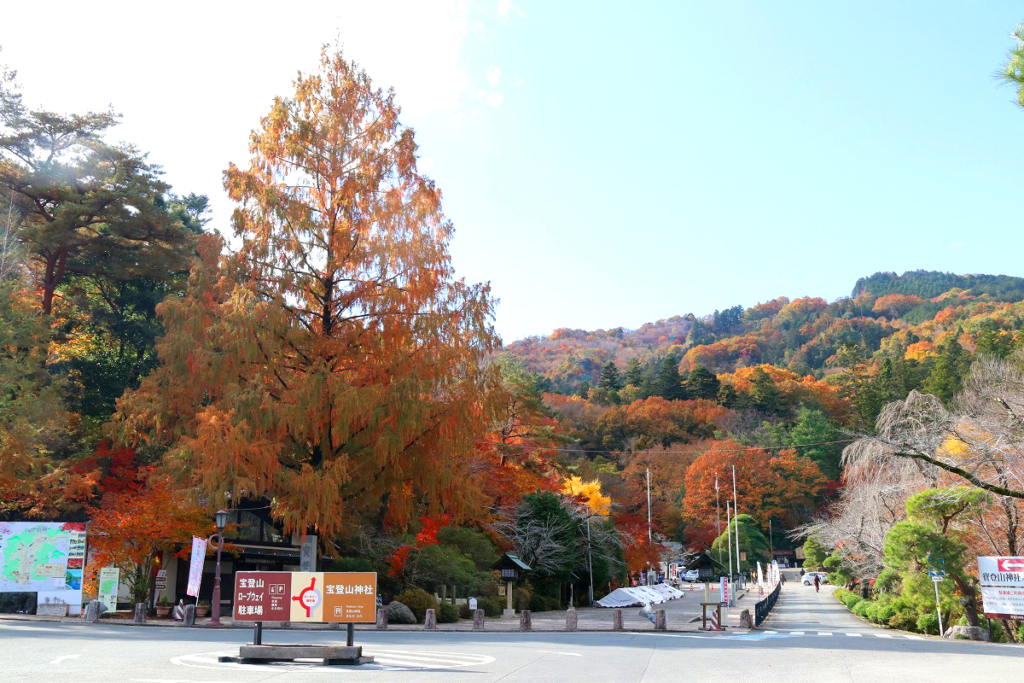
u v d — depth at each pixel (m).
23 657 14.82
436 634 26.03
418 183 33.56
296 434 29.16
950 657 18.12
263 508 35.88
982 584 27.30
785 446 111.38
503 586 44.22
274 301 29.44
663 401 132.62
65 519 38.12
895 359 130.38
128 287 50.41
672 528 102.19
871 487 36.34
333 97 33.56
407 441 29.53
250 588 15.80
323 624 28.95
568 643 21.77
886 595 39.25
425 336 30.45
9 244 38.59
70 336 47.03
